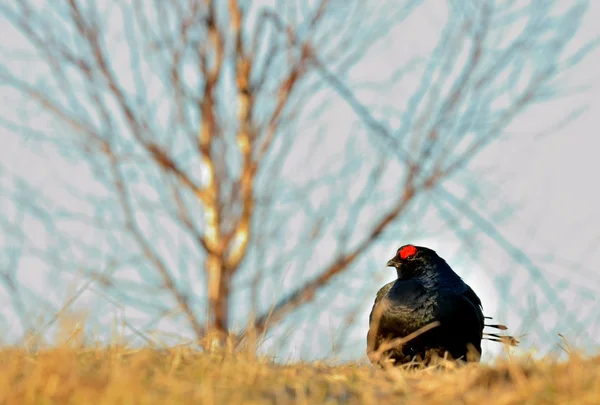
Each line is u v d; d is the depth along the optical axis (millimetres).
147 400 8016
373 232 21047
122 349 10188
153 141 21781
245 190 21734
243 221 21609
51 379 8359
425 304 13039
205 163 22156
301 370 10227
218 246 21234
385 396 9117
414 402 8844
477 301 13680
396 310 13133
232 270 21094
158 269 20234
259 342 11219
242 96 22516
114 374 8672
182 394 8289
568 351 10062
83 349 10328
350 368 10727
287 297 20344
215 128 22359
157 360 9898
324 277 20547
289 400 8727
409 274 13562
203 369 9445
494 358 10203
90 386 8289
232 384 8953
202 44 22375
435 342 13055
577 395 8516
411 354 13117
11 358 9609
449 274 13422
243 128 22344
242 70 22453
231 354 10531
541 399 8531
